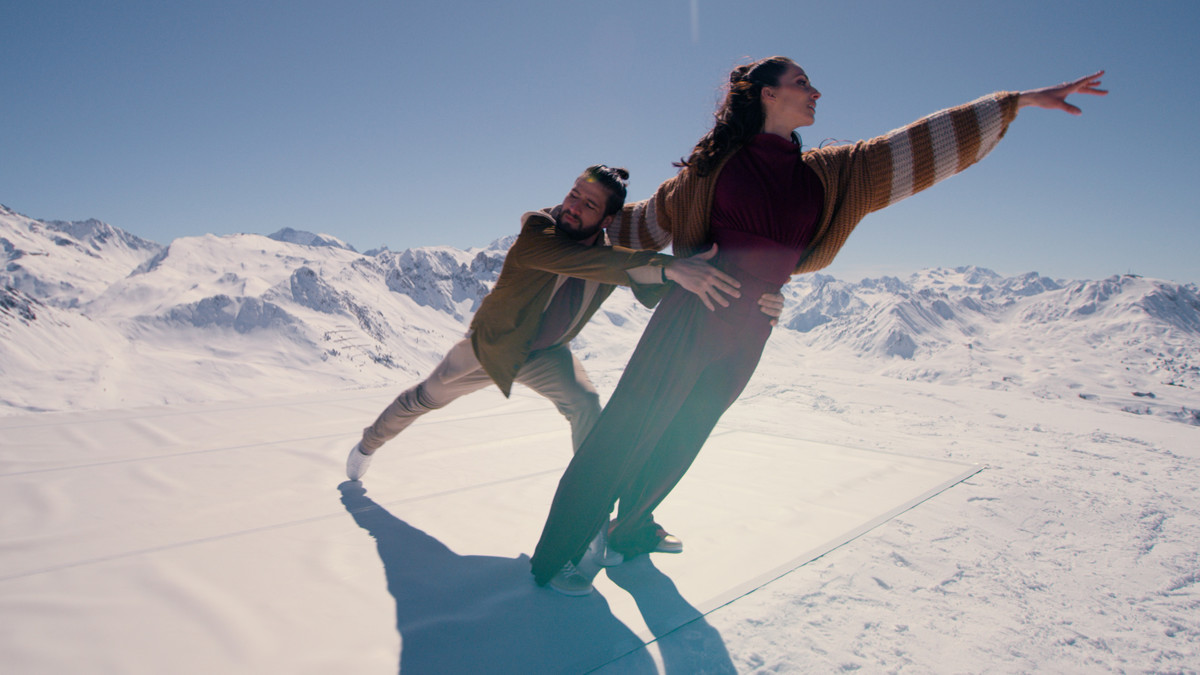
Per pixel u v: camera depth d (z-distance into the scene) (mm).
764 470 3359
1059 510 2830
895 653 1599
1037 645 1658
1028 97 1895
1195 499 3100
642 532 2217
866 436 4527
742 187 1804
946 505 2836
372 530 2363
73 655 1504
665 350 1868
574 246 1860
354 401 5102
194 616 1700
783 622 1744
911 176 1886
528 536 2357
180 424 4156
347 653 1556
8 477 2887
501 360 2084
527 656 1558
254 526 2375
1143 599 1959
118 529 2307
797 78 1800
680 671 1499
